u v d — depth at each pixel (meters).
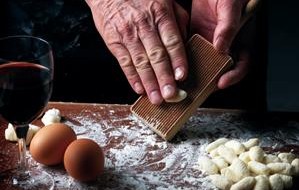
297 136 0.94
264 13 1.12
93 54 1.20
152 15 1.00
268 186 0.82
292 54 1.51
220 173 0.86
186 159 0.89
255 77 1.16
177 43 0.95
